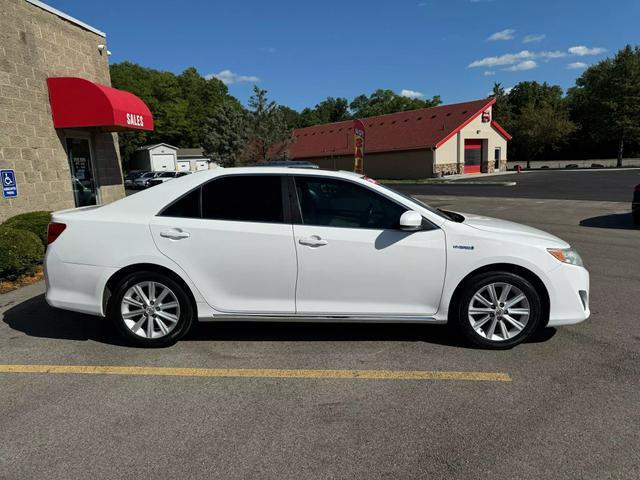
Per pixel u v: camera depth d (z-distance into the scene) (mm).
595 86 49031
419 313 4152
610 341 4320
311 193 4184
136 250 4109
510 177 33656
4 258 6387
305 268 4078
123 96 10258
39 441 2896
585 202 16625
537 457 2699
